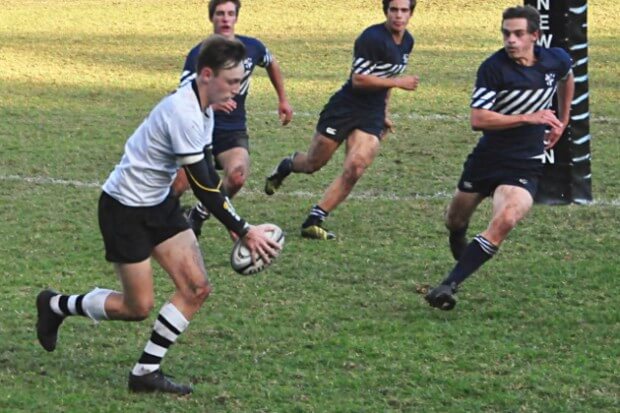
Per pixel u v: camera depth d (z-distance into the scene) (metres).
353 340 21.98
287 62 57.78
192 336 22.27
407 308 24.06
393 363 20.81
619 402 19.02
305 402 19.06
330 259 27.70
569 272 26.30
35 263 27.17
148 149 18.44
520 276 26.14
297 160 31.22
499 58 23.44
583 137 32.47
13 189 34.25
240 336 22.27
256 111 46.44
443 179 35.81
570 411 18.67
